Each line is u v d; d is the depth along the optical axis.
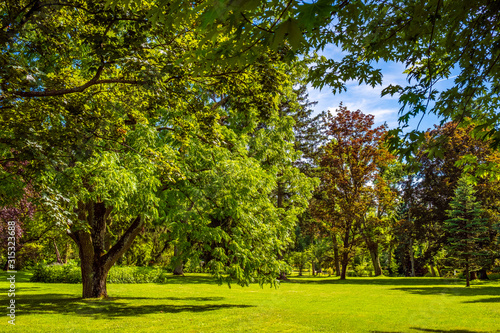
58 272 23.28
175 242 13.65
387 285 24.12
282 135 20.47
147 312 11.08
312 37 3.92
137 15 5.46
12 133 5.52
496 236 25.50
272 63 6.66
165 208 13.66
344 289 21.08
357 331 8.05
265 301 14.58
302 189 25.86
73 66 8.33
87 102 7.20
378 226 33.03
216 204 13.42
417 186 31.14
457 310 11.26
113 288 20.27
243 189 13.67
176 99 6.75
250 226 13.95
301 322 9.32
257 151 19.67
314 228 36.66
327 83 4.86
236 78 6.68
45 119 6.86
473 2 3.58
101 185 10.18
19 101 5.75
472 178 6.13
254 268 13.45
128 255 34.88
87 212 14.40
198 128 7.55
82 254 14.11
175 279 30.48
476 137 4.08
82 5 5.67
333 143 33.25
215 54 3.00
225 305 13.16
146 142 11.70
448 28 4.11
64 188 6.93
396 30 4.00
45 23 6.17
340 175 32.16
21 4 5.38
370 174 32.44
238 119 16.59
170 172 8.04
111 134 7.19
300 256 43.16
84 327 8.43
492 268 23.11
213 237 12.77
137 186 11.54
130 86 6.90
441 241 28.81
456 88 4.21
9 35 4.98
